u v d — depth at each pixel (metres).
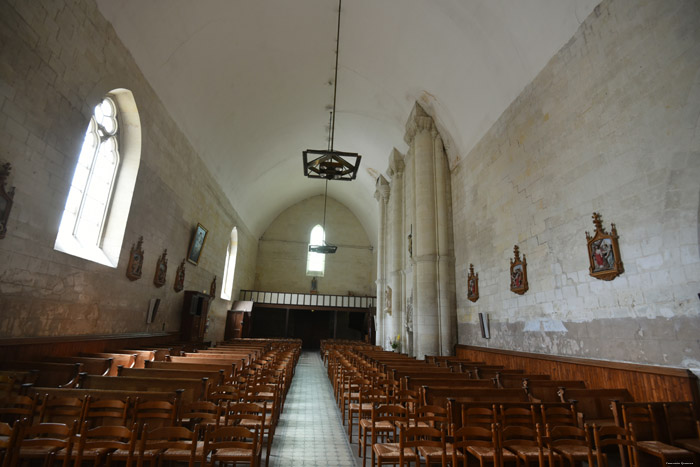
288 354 13.98
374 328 29.50
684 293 5.93
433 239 15.76
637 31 7.05
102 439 4.44
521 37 10.26
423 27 13.54
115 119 10.34
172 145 13.03
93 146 9.55
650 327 6.42
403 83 16.75
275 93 18.06
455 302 15.17
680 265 6.02
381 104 19.09
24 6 6.67
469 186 14.25
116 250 10.09
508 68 11.14
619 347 7.00
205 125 15.44
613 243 7.21
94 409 4.69
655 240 6.46
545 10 9.27
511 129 11.30
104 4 8.70
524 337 10.04
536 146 9.98
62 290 8.03
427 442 4.08
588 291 7.86
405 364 10.98
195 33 11.89
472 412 4.85
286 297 30.05
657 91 6.59
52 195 7.60
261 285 33.03
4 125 6.45
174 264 13.98
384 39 15.16
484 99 12.77
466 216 14.45
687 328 5.84
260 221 31.22
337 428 7.42
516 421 4.95
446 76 14.30
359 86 18.56
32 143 7.05
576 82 8.59
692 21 6.08
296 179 30.20
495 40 11.20
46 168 7.42
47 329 7.60
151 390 5.52
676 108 6.25
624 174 7.16
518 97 10.98
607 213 7.49
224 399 5.77
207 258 18.28
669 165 6.31
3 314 6.54
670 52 6.40
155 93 11.50
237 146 19.33
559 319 8.70
